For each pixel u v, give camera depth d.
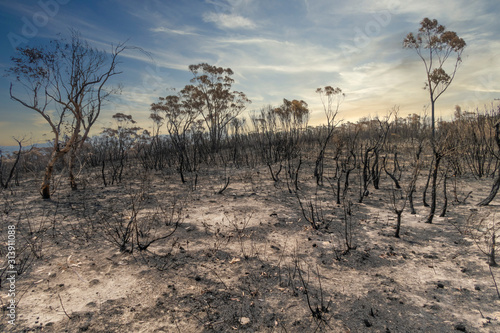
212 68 19.66
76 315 2.73
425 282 3.40
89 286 3.25
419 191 7.42
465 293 3.12
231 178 9.73
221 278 3.52
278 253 4.24
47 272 3.55
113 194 7.74
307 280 3.50
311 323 2.73
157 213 6.02
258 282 3.44
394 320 2.76
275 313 2.89
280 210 6.27
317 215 5.83
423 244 4.43
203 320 2.76
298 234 4.96
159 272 3.59
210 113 20.31
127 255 4.03
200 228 5.19
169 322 2.71
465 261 3.79
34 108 6.75
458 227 4.86
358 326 2.68
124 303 2.96
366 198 7.12
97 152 15.68
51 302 2.94
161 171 11.59
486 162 9.81
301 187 8.31
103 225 5.25
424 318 2.77
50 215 5.86
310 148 15.87
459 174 8.38
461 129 9.95
